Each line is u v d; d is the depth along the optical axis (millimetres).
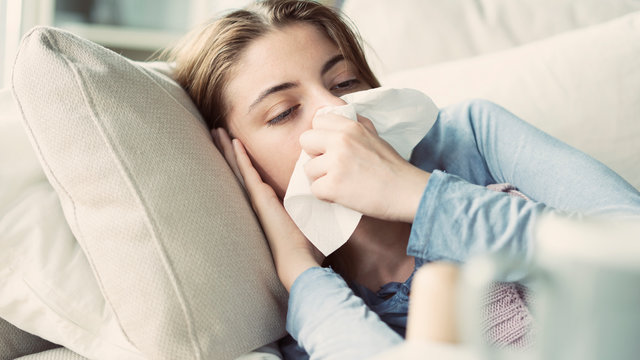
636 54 1082
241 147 818
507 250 567
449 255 590
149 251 596
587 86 1077
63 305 630
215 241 632
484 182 833
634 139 1028
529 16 1378
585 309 206
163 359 598
